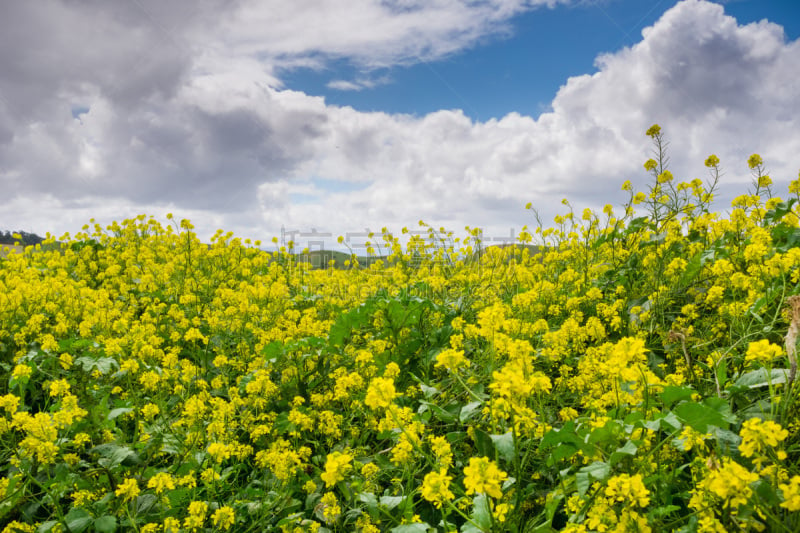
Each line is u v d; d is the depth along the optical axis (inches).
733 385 90.7
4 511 95.1
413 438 92.6
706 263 173.3
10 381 133.3
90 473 98.2
